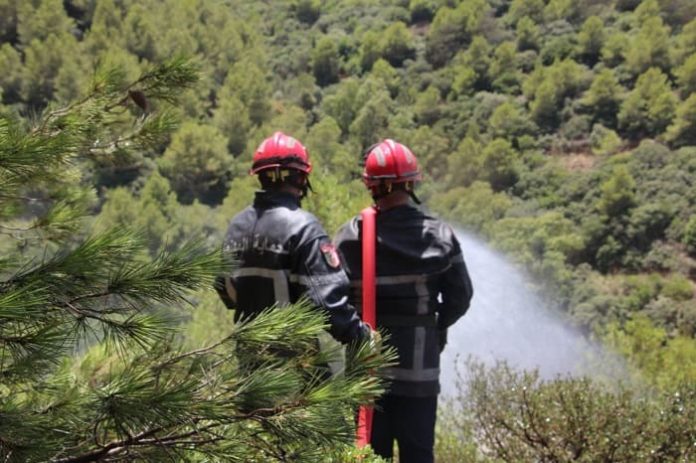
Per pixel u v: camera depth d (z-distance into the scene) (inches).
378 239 102.7
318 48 4534.9
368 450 85.2
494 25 4343.0
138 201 2193.7
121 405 55.4
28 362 51.9
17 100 2669.8
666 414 161.0
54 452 53.7
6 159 57.5
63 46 2783.0
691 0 3848.4
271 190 92.4
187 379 60.6
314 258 85.7
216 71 3806.6
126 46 3272.6
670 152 2925.7
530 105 3567.9
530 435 167.6
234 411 59.7
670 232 2571.4
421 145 3440.0
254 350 64.8
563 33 4121.6
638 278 2448.3
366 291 100.3
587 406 163.6
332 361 67.7
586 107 3457.2
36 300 50.2
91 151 97.3
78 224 90.0
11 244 83.4
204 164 2765.7
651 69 3265.3
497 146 3179.1
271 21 5167.3
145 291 58.9
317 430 60.3
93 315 57.2
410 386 99.7
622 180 2674.7
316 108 4099.4
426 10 4953.3
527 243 2536.9
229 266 65.1
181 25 3779.5
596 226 2632.9
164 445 57.9
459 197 2920.8
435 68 4350.4
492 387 181.2
